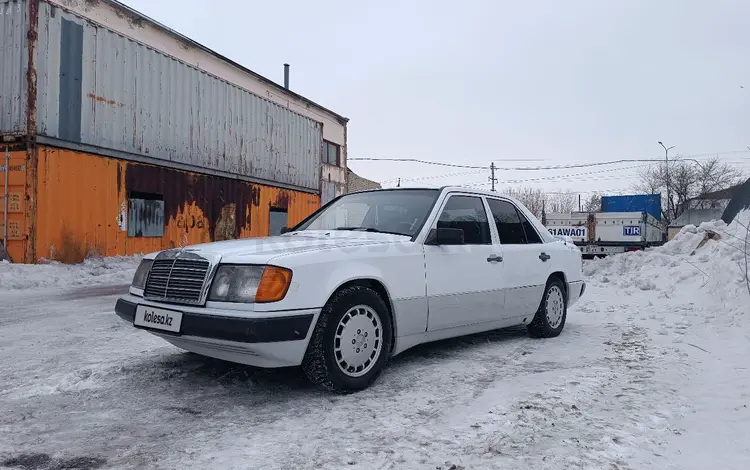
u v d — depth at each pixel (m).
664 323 5.93
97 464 2.39
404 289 3.80
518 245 5.06
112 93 11.34
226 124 14.86
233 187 15.11
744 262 6.89
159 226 12.59
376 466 2.37
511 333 5.55
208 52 19.48
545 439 2.68
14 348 4.54
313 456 2.47
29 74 9.60
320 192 19.78
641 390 3.47
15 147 9.70
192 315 3.13
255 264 3.15
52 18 10.02
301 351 3.19
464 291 4.29
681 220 44.66
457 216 4.52
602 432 2.77
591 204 64.12
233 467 2.36
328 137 27.56
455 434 2.74
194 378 3.71
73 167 10.46
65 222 10.29
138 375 3.76
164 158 12.74
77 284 9.36
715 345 4.73
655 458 2.47
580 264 5.94
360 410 3.11
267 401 3.26
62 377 3.68
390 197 4.70
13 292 8.33
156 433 2.75
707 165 51.41
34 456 2.47
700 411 3.08
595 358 4.39
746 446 2.60
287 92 24.14
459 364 4.20
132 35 16.52
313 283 3.23
